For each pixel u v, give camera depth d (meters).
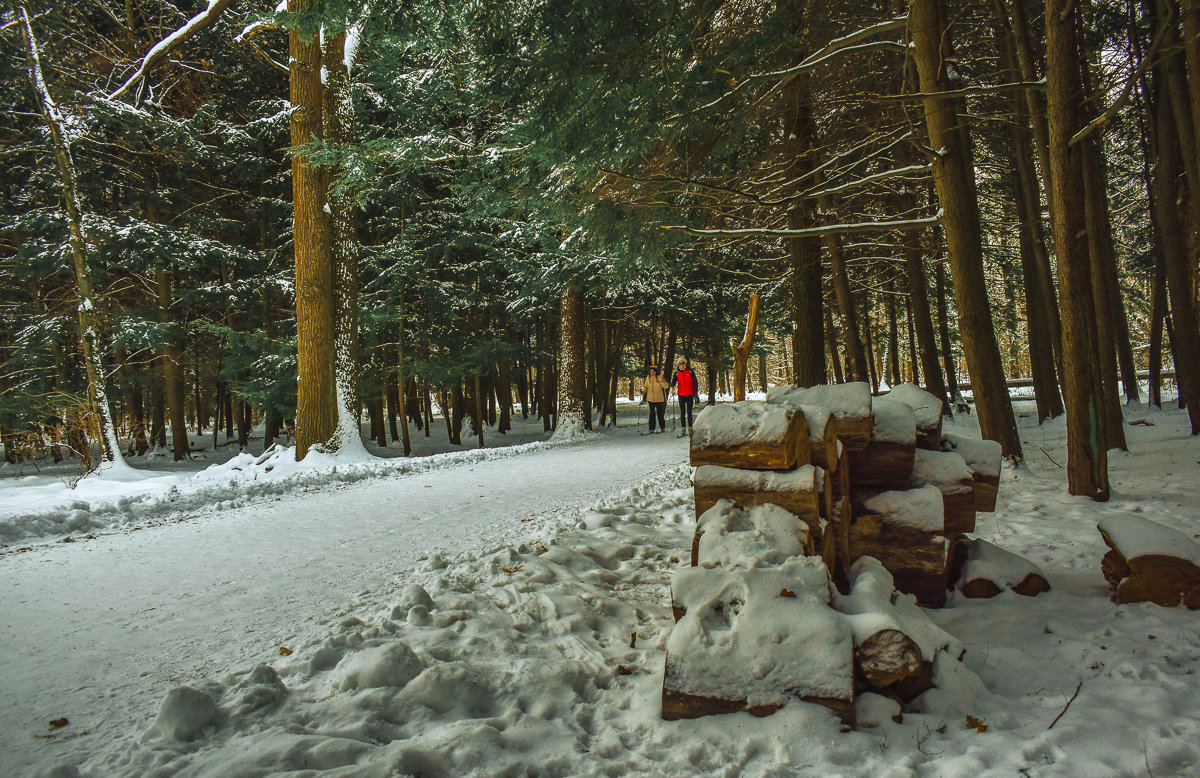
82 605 4.63
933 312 26.56
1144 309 26.19
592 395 29.36
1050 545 4.75
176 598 4.73
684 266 17.45
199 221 21.16
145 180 20.39
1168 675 2.56
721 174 9.20
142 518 8.63
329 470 12.27
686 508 6.80
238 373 20.61
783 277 22.19
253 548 6.30
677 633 2.52
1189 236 9.45
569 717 2.47
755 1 7.40
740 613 2.52
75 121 16.08
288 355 18.56
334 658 3.04
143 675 3.27
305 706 2.50
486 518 7.27
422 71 17.11
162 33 20.73
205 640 3.77
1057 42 5.99
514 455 15.30
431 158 11.13
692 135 7.36
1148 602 3.29
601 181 7.58
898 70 9.88
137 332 18.78
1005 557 3.89
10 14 16.08
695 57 7.06
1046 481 7.09
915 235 14.70
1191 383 9.56
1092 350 6.16
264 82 23.34
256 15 13.44
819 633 2.41
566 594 3.89
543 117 6.80
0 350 20.89
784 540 2.86
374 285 21.31
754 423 3.12
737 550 2.84
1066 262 6.16
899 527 3.67
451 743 2.13
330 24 6.31
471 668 2.78
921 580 3.62
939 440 4.41
